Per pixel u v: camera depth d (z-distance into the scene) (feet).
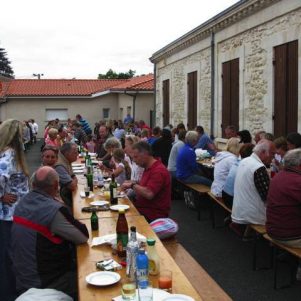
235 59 38.88
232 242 22.35
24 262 12.17
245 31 36.65
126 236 11.94
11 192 15.10
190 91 51.29
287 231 16.02
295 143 22.21
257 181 18.58
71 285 12.32
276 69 32.04
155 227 16.87
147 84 83.25
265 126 33.47
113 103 102.32
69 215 12.60
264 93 33.60
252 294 16.20
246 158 19.42
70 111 101.81
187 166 29.07
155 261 10.68
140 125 56.34
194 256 20.33
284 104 30.89
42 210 12.22
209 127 45.34
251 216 18.86
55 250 12.26
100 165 29.30
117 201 18.48
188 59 51.65
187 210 29.50
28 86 105.29
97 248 12.66
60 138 43.98
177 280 10.41
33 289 11.77
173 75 57.77
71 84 108.17
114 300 9.27
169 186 18.47
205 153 35.04
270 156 19.24
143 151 18.16
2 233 15.06
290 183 16.01
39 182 12.55
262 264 19.17
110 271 10.84
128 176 24.47
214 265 19.16
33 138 93.97
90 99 101.65
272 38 32.24
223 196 22.54
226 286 16.94
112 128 59.26
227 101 40.70
